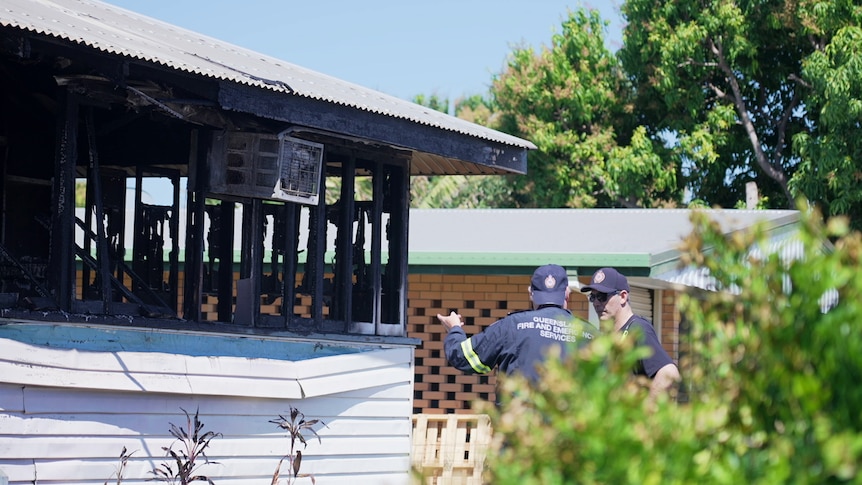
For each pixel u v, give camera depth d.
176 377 7.96
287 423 7.99
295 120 8.09
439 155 9.45
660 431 2.77
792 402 2.82
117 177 9.81
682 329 12.43
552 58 26.98
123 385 7.59
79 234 13.43
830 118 21.62
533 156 26.98
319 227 9.33
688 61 24.88
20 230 9.08
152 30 9.24
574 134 26.41
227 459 8.36
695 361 3.19
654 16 25.39
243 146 8.54
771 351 2.90
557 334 5.91
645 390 2.97
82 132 9.42
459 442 9.42
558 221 13.85
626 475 2.70
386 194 10.24
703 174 25.98
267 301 9.82
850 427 2.72
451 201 31.14
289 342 8.97
